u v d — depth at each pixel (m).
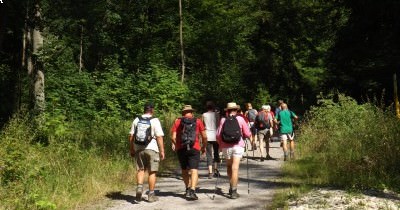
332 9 29.48
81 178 10.66
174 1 37.47
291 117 16.06
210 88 36.09
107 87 22.19
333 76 27.28
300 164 14.13
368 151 12.98
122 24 36.53
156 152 9.60
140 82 24.56
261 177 12.70
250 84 41.16
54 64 23.81
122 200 9.77
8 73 17.95
